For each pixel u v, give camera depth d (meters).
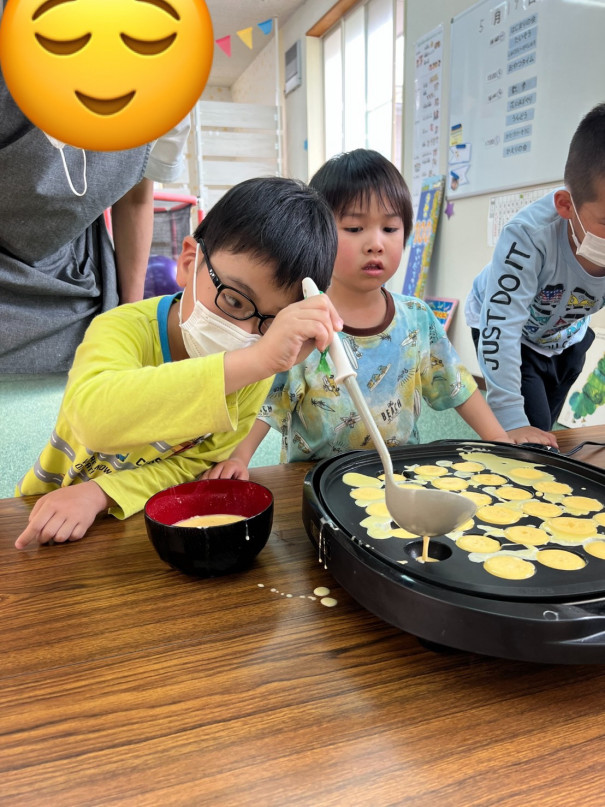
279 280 0.61
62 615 0.49
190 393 0.60
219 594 0.52
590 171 1.00
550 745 0.35
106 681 0.41
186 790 0.32
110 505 0.70
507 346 1.18
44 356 1.59
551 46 2.26
